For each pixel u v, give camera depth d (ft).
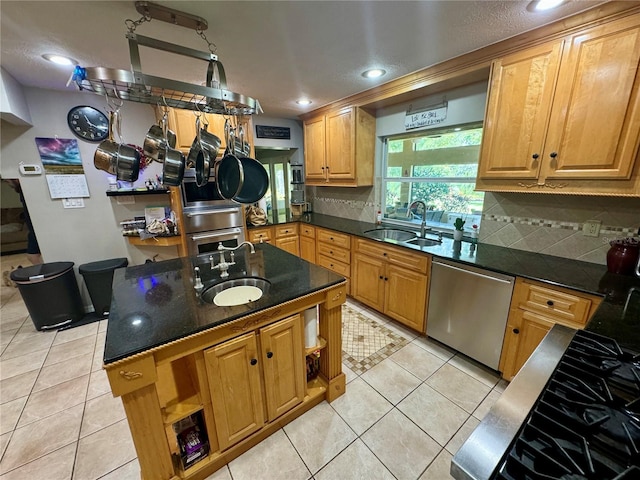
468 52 6.22
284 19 4.77
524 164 5.68
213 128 9.53
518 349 5.83
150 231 9.43
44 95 8.26
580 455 1.85
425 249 7.39
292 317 4.93
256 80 7.79
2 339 8.40
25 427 5.46
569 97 4.96
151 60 6.20
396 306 8.43
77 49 5.69
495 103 5.97
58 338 8.45
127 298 4.70
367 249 9.12
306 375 5.55
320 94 9.25
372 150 10.43
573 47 4.81
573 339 3.10
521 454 1.88
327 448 4.95
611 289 4.68
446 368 6.83
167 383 4.63
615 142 4.61
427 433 5.20
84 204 9.36
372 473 4.53
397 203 10.68
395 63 6.80
